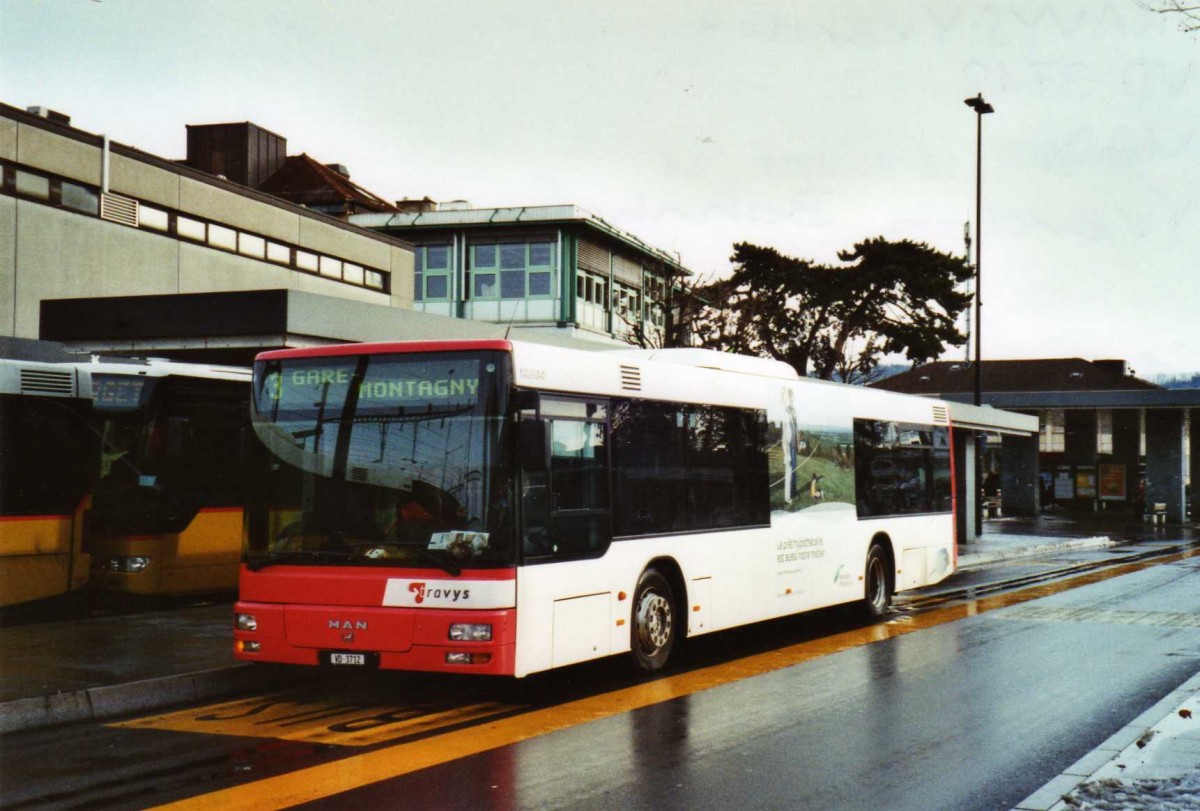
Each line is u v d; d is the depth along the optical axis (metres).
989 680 10.66
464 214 48.28
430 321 19.16
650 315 46.97
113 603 15.69
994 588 20.44
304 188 53.31
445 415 9.20
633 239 51.88
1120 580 21.77
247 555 9.56
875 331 46.28
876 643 13.29
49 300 18.52
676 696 9.87
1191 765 6.98
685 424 11.58
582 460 9.97
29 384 14.19
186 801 6.48
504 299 48.44
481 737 8.21
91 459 14.84
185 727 8.56
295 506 9.45
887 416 16.23
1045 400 46.28
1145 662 11.73
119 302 17.86
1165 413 47.62
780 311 44.59
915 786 6.90
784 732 8.39
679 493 11.39
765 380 13.16
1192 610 16.52
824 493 14.30
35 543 14.09
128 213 28.20
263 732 8.38
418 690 10.23
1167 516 47.22
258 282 32.75
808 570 13.73
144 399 15.15
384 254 38.75
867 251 45.88
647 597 10.83
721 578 11.96
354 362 9.51
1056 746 7.97
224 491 16.06
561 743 8.02
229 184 31.59
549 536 9.45
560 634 9.50
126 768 7.27
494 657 8.81
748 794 6.70
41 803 6.46
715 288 42.19
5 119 24.77
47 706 8.64
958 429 31.78
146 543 14.89
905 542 16.42
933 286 44.75
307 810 6.30
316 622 9.17
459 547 8.95
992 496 61.00
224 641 11.65
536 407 9.26
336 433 9.45
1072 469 61.47
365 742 8.04
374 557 9.12
